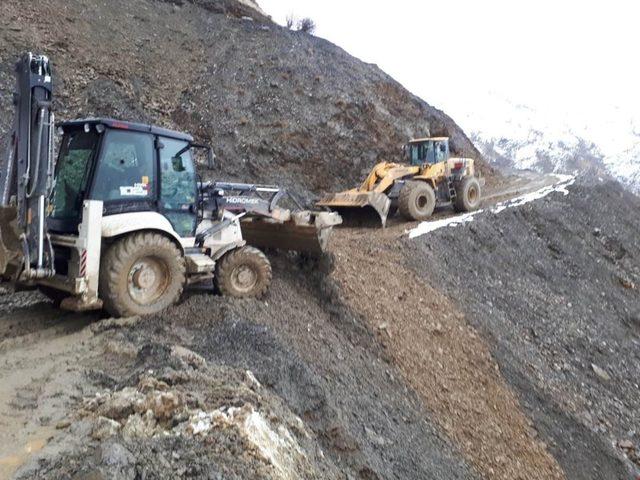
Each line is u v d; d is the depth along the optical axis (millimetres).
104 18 17609
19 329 6090
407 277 10234
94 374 4758
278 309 7262
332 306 8203
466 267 12125
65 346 5461
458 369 8422
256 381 4980
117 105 13867
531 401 8695
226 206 7531
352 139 17547
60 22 15820
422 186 14508
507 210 16094
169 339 5660
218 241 7129
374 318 8344
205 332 5996
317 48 21172
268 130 16156
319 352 6660
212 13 21656
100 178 5875
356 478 4684
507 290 12164
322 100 18000
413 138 19359
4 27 14141
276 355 5840
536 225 16391
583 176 24391
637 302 15328
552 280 13961
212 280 7383
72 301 5637
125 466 2920
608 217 19719
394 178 14586
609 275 15969
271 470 3324
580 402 9453
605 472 8039
